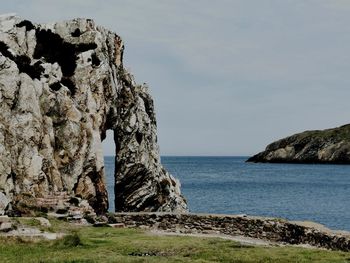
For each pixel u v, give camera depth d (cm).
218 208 9844
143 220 4162
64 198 4397
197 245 2959
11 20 5009
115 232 3434
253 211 9388
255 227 3862
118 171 6141
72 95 5175
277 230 3778
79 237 3023
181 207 6744
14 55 4816
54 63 5138
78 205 4372
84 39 5450
